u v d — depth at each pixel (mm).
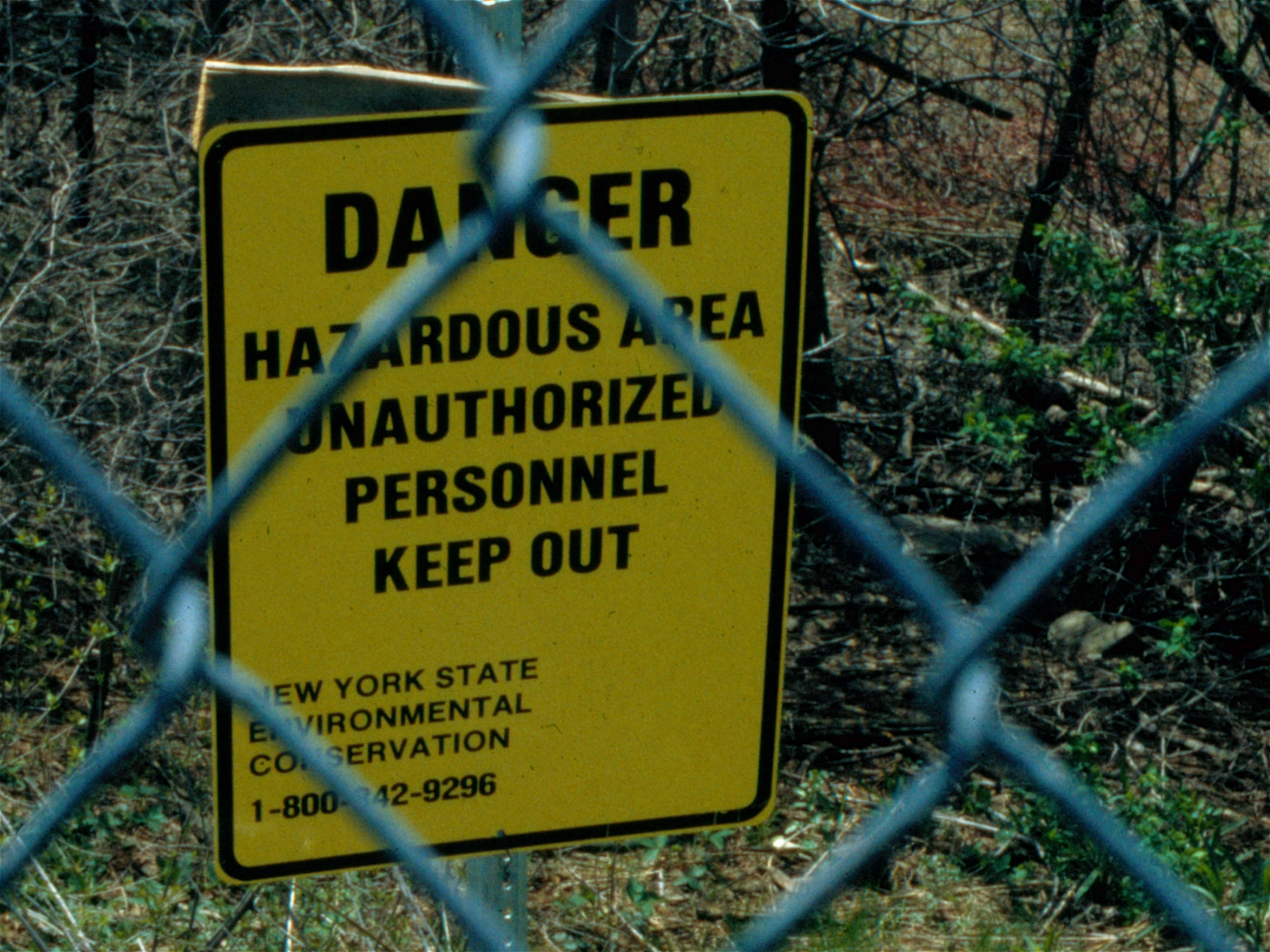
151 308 5508
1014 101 9250
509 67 2199
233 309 2141
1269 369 1398
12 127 5754
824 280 8383
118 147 5883
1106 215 7207
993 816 5035
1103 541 6195
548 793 2473
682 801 2520
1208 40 6871
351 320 2178
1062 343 7199
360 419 2225
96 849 4535
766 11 6461
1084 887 4586
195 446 5324
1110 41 6875
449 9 1369
